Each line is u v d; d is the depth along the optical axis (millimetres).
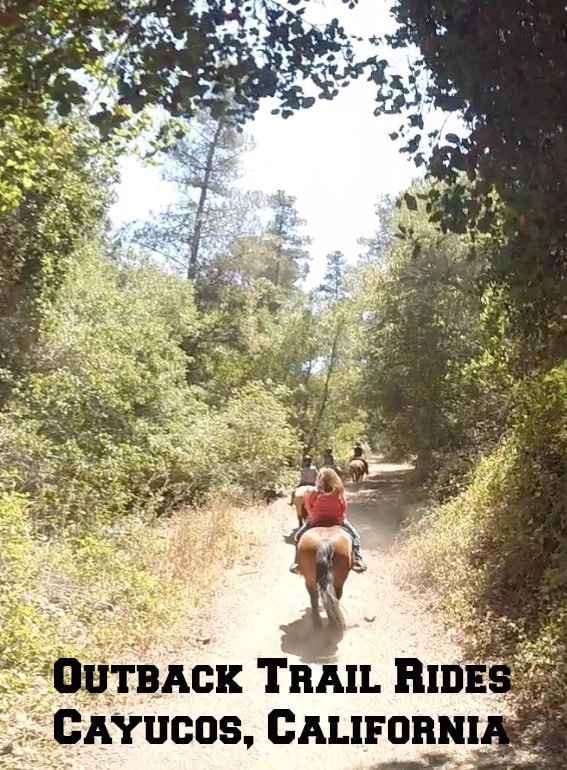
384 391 22172
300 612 10602
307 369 40938
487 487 11898
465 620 9000
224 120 5617
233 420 23891
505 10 4688
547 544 9477
